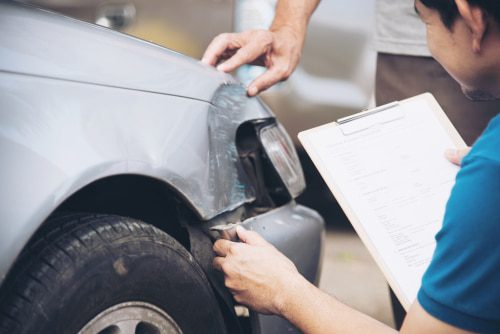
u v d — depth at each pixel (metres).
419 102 1.92
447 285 1.40
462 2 1.43
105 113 1.72
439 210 1.81
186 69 2.08
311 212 2.44
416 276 1.75
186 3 4.41
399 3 2.71
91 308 1.66
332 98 4.38
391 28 2.73
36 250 1.63
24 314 1.56
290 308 1.81
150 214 2.06
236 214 2.11
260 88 2.38
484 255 1.36
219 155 2.05
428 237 1.79
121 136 1.74
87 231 1.70
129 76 1.85
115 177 1.89
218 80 2.18
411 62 2.72
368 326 1.69
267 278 1.85
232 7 4.37
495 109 2.66
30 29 1.68
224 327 2.02
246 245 1.92
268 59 2.54
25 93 1.58
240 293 1.90
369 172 1.84
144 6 4.45
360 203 1.81
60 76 1.67
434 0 1.50
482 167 1.37
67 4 4.44
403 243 1.78
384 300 3.70
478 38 1.45
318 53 4.37
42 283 1.59
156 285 1.81
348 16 4.39
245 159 2.22
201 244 1.99
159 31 4.43
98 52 1.80
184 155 1.91
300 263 2.27
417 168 1.85
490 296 1.37
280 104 4.34
